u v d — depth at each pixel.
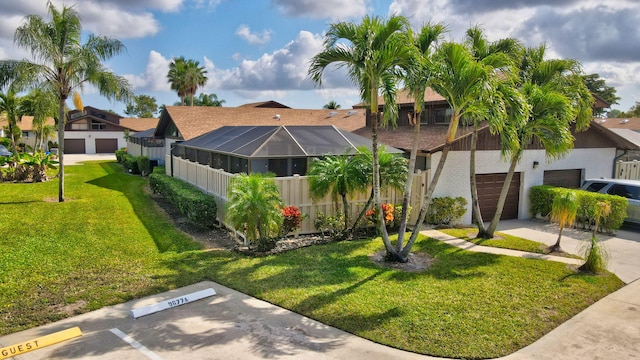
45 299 7.39
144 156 29.72
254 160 13.67
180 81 54.09
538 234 13.86
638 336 6.61
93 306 7.19
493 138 15.66
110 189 20.98
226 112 28.72
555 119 11.52
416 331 6.49
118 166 34.41
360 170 11.68
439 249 11.38
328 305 7.37
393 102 9.70
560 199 11.43
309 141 15.23
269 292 7.92
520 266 9.91
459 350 5.99
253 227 10.30
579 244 12.46
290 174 14.23
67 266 9.12
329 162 12.09
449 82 9.05
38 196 18.16
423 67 8.70
